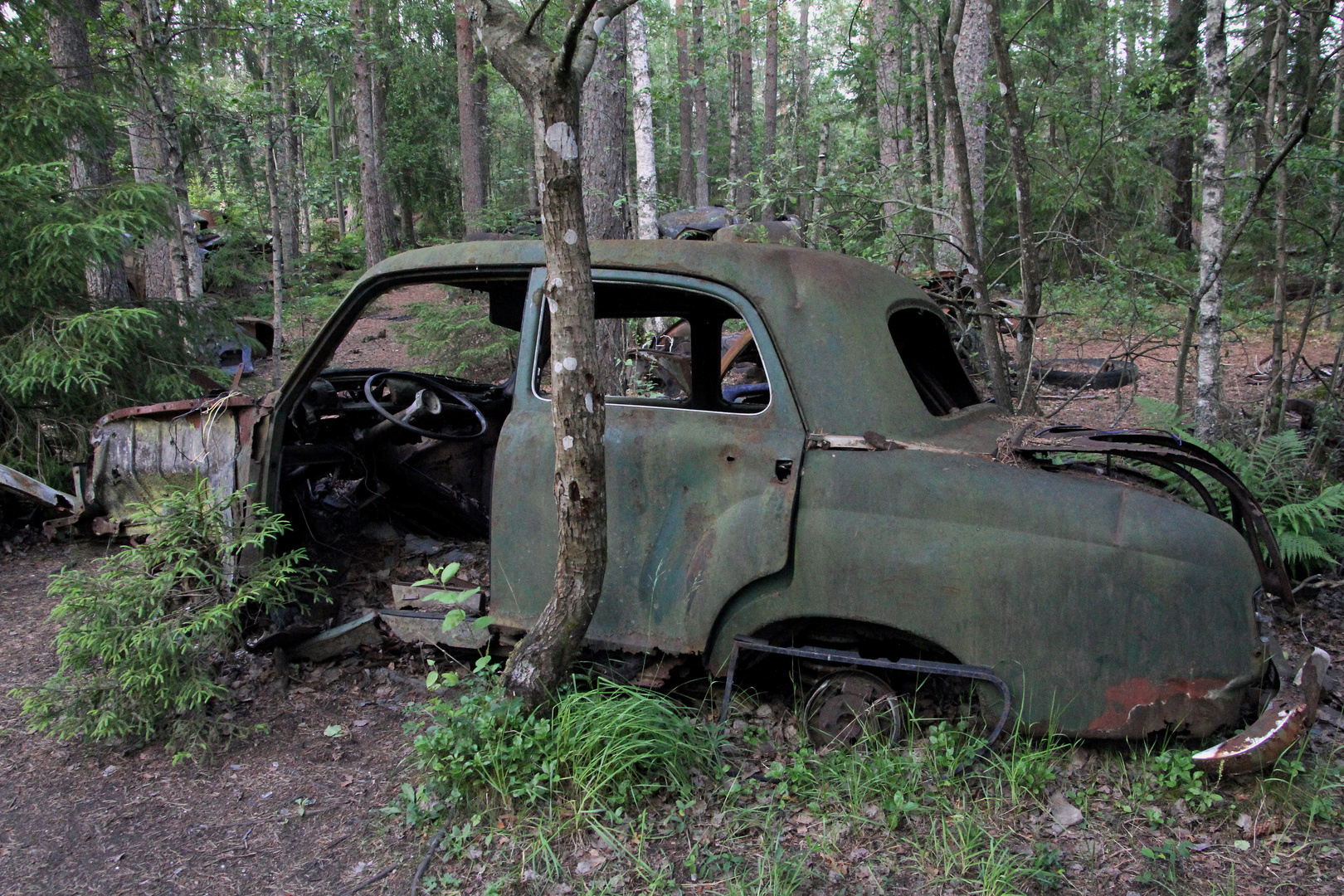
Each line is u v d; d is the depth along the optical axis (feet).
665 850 8.30
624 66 32.12
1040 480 8.87
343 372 14.87
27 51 24.77
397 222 99.81
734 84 67.72
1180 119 21.42
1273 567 10.22
